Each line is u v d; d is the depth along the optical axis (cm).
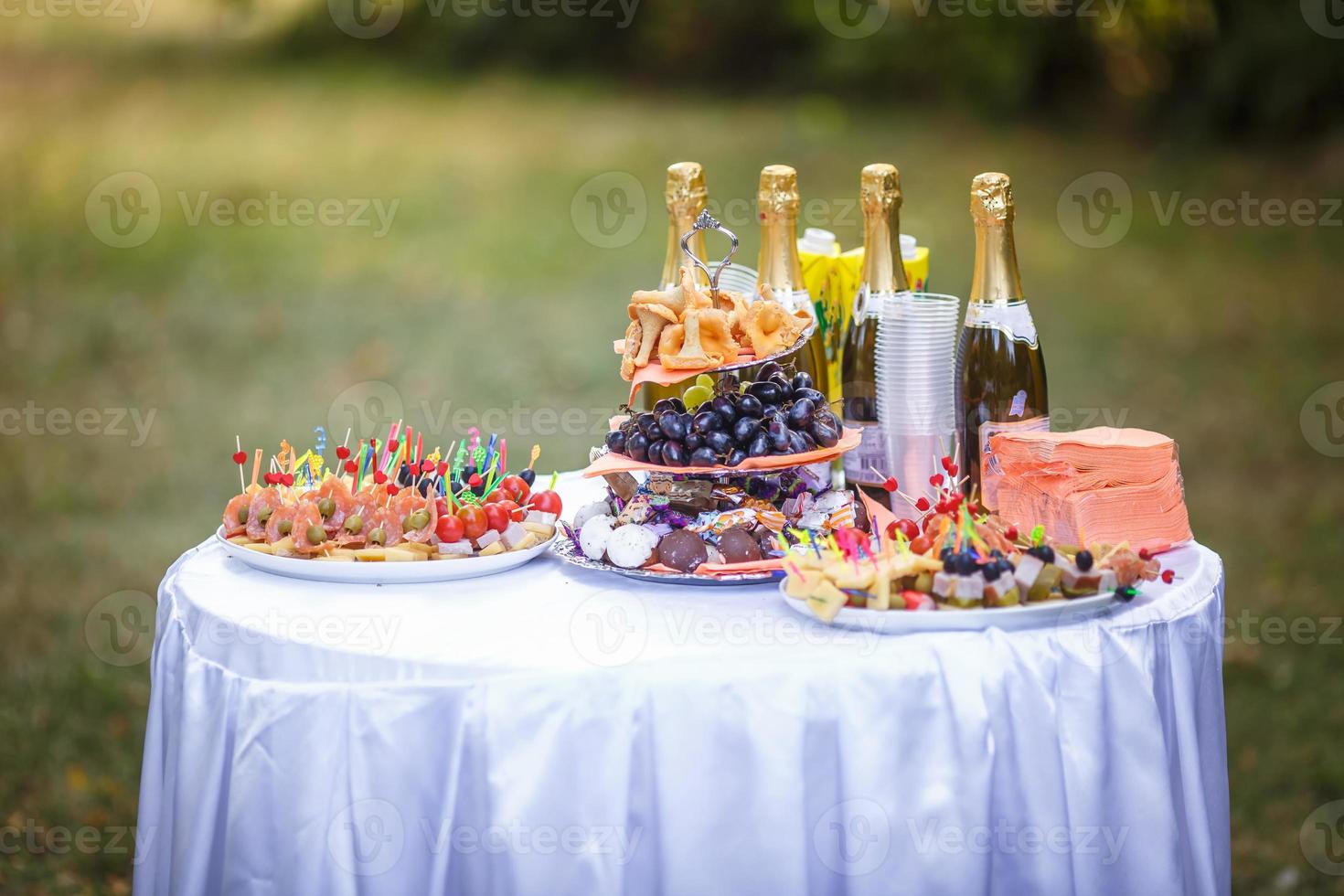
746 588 194
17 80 1442
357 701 169
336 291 865
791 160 1125
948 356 221
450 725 168
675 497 200
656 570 194
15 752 384
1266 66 1141
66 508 561
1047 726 171
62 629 453
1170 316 805
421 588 197
